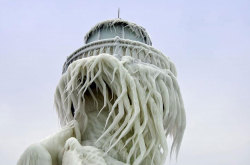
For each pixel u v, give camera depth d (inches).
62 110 319.3
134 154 273.1
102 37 354.6
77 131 291.4
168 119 306.2
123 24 361.7
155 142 279.4
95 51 324.8
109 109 297.0
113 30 355.9
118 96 282.5
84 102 303.1
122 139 285.3
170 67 339.0
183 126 315.6
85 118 299.7
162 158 272.4
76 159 249.3
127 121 275.4
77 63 300.5
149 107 285.3
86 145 279.1
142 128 273.7
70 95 304.3
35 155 257.9
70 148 262.1
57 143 279.3
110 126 272.8
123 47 323.6
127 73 285.3
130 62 297.9
